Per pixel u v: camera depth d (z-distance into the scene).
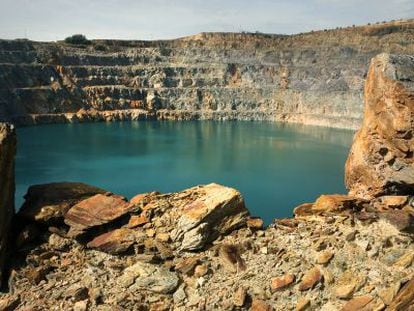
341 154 82.50
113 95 143.88
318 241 21.22
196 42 178.38
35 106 124.25
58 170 65.88
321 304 18.03
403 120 23.64
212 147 89.62
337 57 157.88
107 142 93.88
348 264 19.66
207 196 23.48
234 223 22.83
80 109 133.88
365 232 21.50
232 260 20.61
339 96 138.38
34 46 140.00
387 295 17.44
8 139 21.09
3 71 122.81
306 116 142.25
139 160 74.62
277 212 45.62
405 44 155.12
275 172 66.31
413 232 20.94
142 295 18.91
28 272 19.88
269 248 21.42
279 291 18.77
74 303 18.44
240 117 150.50
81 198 24.12
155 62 165.50
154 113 144.12
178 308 18.31
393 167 24.67
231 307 18.12
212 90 157.38
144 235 21.80
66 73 139.12
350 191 28.38
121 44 171.50
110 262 20.59
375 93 25.69
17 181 58.34
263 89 158.38
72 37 161.88
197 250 21.28
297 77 158.12
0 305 18.23
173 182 59.75
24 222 22.45
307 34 186.50
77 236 21.73
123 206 23.38
